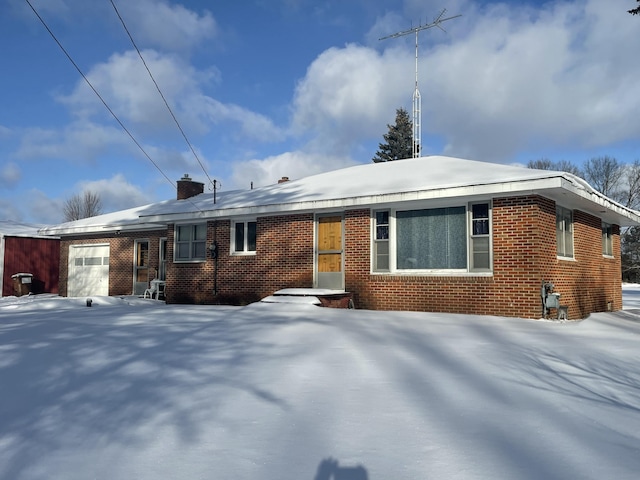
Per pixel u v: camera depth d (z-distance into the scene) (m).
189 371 5.68
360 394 4.82
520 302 11.86
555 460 3.32
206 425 4.00
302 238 15.35
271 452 3.47
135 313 11.80
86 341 7.49
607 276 16.94
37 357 6.39
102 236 23.00
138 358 6.31
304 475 3.12
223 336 7.93
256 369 5.77
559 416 4.26
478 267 12.61
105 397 4.74
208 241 17.30
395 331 8.74
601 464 3.26
